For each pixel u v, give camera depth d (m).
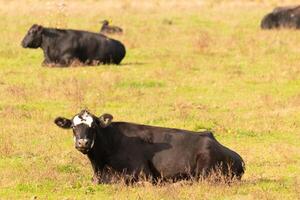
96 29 71.19
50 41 53.66
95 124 25.08
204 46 58.47
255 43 60.56
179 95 43.84
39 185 25.73
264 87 45.88
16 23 71.81
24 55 56.94
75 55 53.81
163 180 25.22
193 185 24.61
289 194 24.41
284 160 30.27
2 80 47.09
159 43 62.47
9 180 26.39
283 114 38.62
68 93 42.62
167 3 94.00
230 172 25.09
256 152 31.75
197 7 88.88
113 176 25.34
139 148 25.33
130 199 23.64
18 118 37.34
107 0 98.12
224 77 48.53
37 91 43.31
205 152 25.06
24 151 31.09
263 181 26.38
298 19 71.44
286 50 58.03
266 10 85.44
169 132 25.61
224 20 77.06
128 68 51.84
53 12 72.25
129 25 73.44
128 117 38.00
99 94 43.03
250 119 37.94
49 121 37.03
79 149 24.88
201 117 38.00
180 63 52.38
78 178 26.75
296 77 48.16
